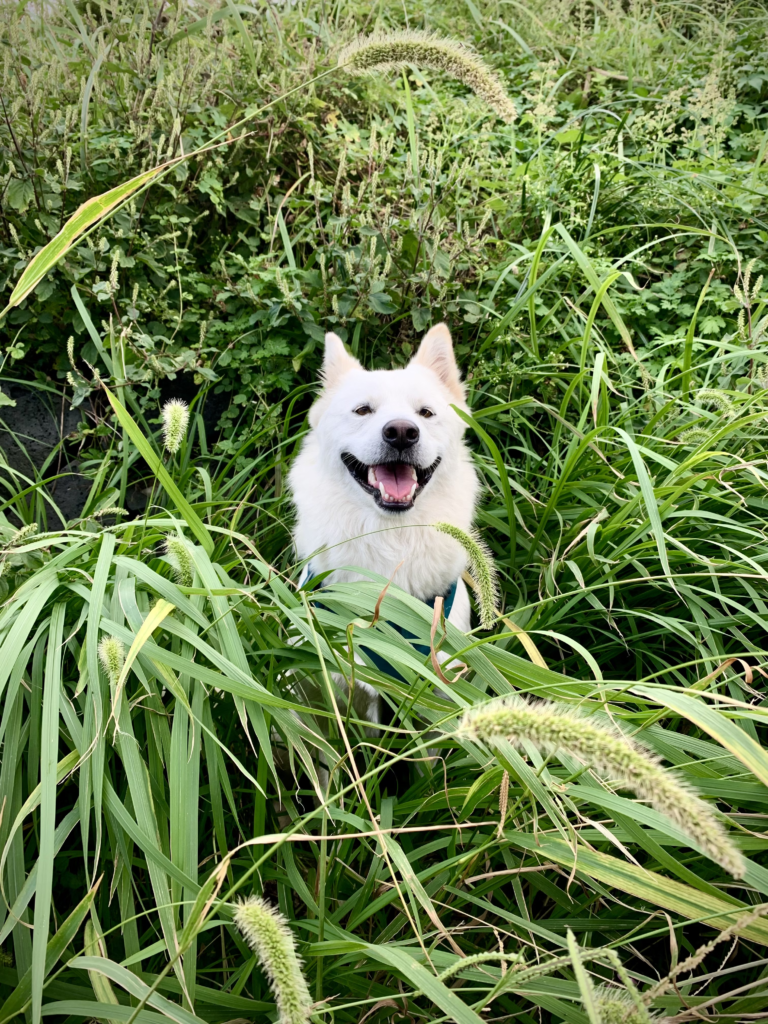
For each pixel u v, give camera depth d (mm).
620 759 339
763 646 852
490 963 648
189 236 1143
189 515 705
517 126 1516
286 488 1076
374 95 1417
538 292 1156
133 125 1145
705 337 1146
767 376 875
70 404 1128
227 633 653
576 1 2051
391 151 1362
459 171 1242
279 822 764
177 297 1160
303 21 1446
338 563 930
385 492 861
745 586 830
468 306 1137
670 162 1452
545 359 1104
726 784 604
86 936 588
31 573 755
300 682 767
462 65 681
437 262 1130
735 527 841
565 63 1760
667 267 1289
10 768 629
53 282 1042
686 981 548
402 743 771
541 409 1122
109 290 1001
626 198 1296
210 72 1284
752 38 1858
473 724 365
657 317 1216
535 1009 645
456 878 646
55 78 1210
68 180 1079
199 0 1389
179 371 1133
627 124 1431
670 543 868
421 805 656
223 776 640
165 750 642
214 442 1159
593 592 889
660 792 326
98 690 614
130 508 1097
